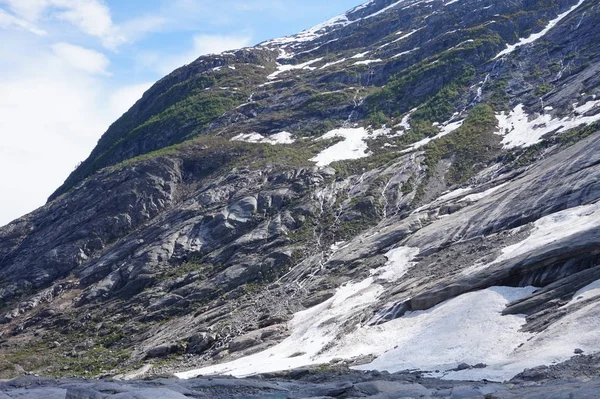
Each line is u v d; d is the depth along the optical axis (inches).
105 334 2378.2
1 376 2025.1
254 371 1592.0
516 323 1350.9
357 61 4911.4
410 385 1072.2
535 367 1069.8
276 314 2063.2
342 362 1485.0
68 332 2461.9
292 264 2459.4
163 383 1255.5
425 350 1393.9
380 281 1984.5
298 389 1202.0
